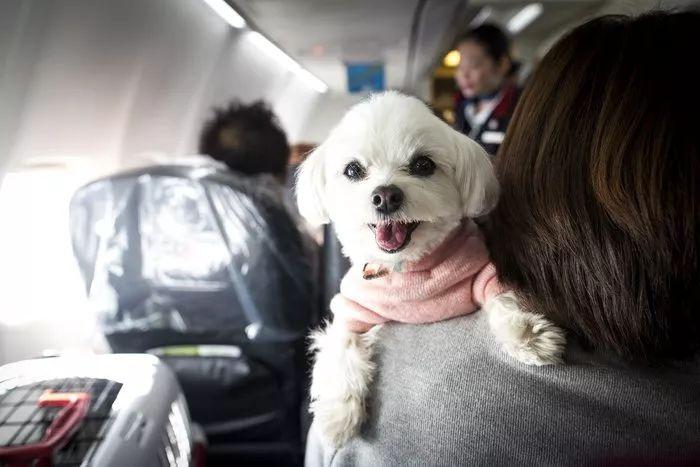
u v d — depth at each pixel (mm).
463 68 2752
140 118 2344
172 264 1371
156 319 1440
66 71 1692
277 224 1326
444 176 926
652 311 546
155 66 2301
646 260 544
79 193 1309
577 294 589
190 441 1120
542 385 601
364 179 927
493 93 2746
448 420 616
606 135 569
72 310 1771
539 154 628
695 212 529
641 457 558
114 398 945
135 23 1968
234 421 1554
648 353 564
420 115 958
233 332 1452
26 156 1602
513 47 5184
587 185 583
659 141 544
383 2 2689
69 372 1007
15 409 879
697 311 550
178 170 1314
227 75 3330
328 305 1557
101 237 1352
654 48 596
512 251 663
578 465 573
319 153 1084
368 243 862
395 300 777
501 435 595
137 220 1327
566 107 612
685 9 658
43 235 1662
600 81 602
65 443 787
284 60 4156
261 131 1583
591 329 588
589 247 573
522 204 644
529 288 647
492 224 777
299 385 1538
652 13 655
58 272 1719
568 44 662
